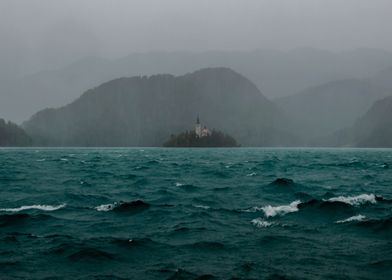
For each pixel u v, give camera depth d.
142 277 15.23
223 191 41.72
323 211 28.09
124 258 17.64
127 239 20.70
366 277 15.37
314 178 60.41
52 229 23.00
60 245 19.36
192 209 29.98
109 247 19.22
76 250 18.53
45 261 17.12
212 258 17.66
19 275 15.45
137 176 61.38
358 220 25.36
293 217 26.67
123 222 25.20
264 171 74.88
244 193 39.97
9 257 17.59
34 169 76.94
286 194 39.16
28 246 19.33
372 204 31.05
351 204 30.73
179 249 19.06
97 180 54.34
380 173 73.25
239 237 21.34
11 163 99.62
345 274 15.66
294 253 18.44
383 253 18.48
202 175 64.06
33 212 28.58
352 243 20.23
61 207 30.81
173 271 15.89
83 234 21.86
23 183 49.25
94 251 18.39
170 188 44.66
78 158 137.38
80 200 34.78
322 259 17.55
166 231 22.69
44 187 44.94
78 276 15.38
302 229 23.27
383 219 24.64
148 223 24.92
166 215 27.53
